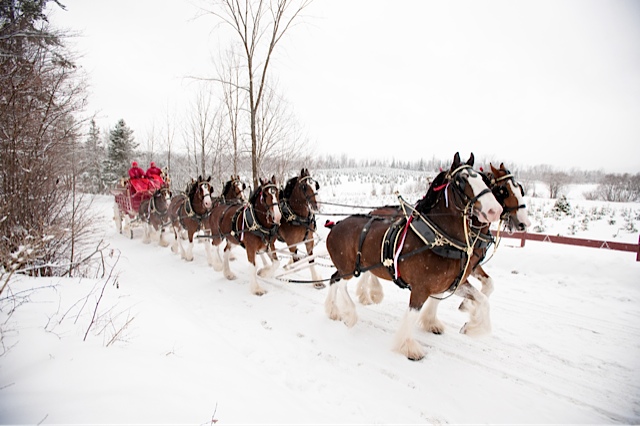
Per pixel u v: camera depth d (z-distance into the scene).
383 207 6.38
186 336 4.13
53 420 2.23
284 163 12.84
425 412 3.30
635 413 3.24
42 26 7.27
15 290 4.54
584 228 13.29
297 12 10.23
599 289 6.53
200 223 9.37
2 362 2.83
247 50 10.32
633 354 4.29
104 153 34.00
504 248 8.66
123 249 11.19
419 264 4.06
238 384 3.25
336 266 5.40
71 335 3.46
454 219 4.00
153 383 2.83
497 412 3.29
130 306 4.73
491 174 5.07
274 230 6.62
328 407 3.34
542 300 6.14
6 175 5.50
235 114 11.91
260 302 6.23
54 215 6.47
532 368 4.00
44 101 6.51
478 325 4.54
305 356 4.30
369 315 5.55
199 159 17.27
